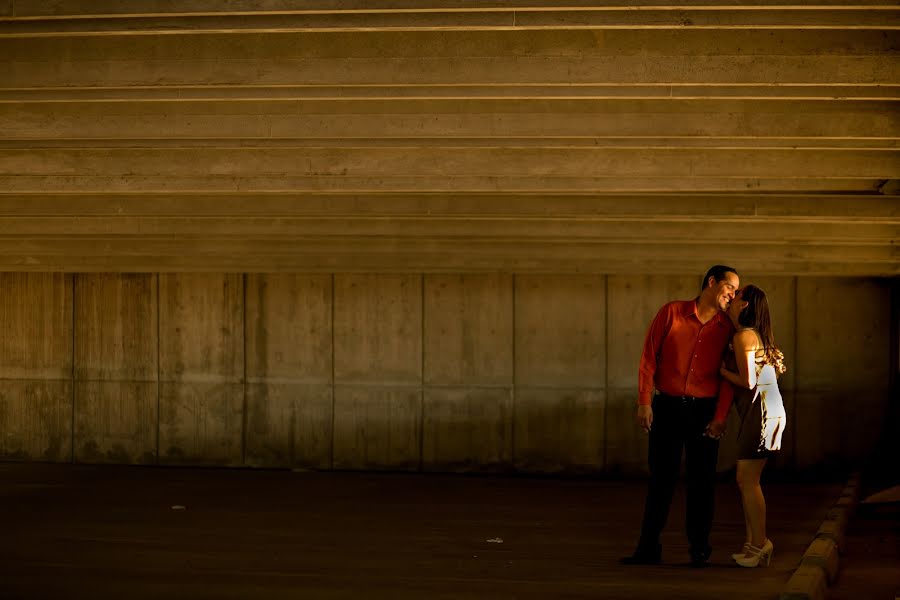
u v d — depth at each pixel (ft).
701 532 25.09
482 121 27.76
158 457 51.13
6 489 42.50
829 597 23.52
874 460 47.09
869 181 32.58
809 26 21.65
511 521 34.73
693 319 23.85
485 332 48.96
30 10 21.99
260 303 50.39
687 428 24.43
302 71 24.75
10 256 48.93
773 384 24.21
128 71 25.16
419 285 49.32
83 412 51.75
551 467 48.47
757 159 30.66
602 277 48.34
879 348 47.11
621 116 27.50
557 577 24.36
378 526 33.27
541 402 48.62
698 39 23.90
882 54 23.47
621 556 27.66
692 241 40.57
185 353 50.93
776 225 39.83
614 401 48.24
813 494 42.75
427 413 49.24
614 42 24.06
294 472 48.91
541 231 40.45
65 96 26.20
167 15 21.85
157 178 32.81
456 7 21.26
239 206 37.37
